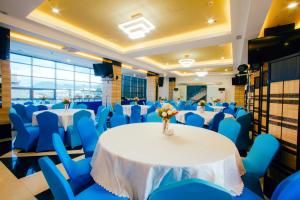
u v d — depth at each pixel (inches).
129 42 232.5
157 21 166.4
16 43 223.8
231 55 294.4
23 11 137.3
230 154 54.4
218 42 199.2
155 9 144.6
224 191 25.1
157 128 93.3
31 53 295.3
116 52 259.4
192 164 46.3
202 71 422.3
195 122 125.6
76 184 60.6
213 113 196.2
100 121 155.5
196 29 185.0
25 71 326.0
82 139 89.2
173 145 62.8
